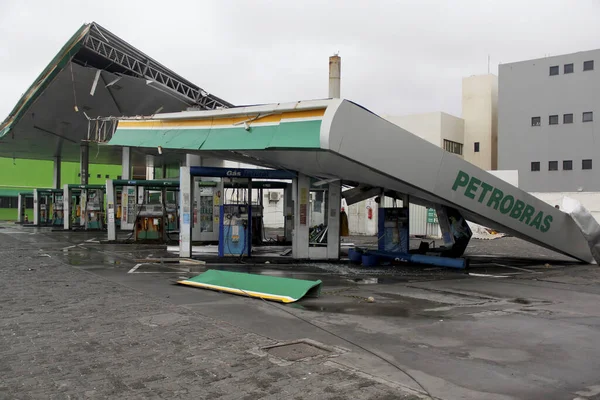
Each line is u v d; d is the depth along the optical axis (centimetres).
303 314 764
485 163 4597
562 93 4175
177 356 543
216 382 464
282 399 423
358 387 451
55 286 1020
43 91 2244
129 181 2266
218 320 714
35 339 612
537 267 1448
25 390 446
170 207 2797
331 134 1035
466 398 427
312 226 1552
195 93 2397
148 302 848
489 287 1056
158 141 1380
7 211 5612
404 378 476
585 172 4059
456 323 711
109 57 1959
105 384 460
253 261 1513
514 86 4381
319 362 523
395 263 1505
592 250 1509
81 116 2705
